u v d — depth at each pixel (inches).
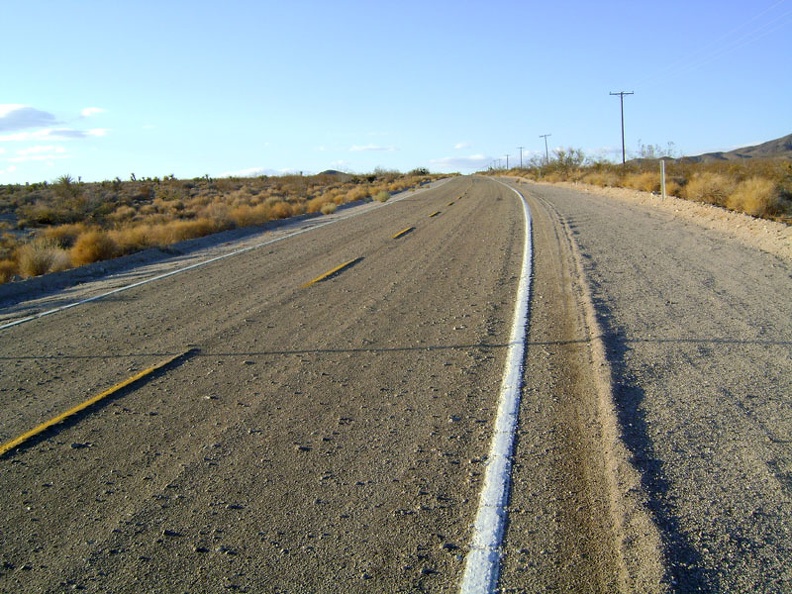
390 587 142.3
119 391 282.4
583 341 319.3
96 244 791.7
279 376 292.8
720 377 253.3
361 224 999.6
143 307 468.4
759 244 579.2
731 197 912.3
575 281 467.8
